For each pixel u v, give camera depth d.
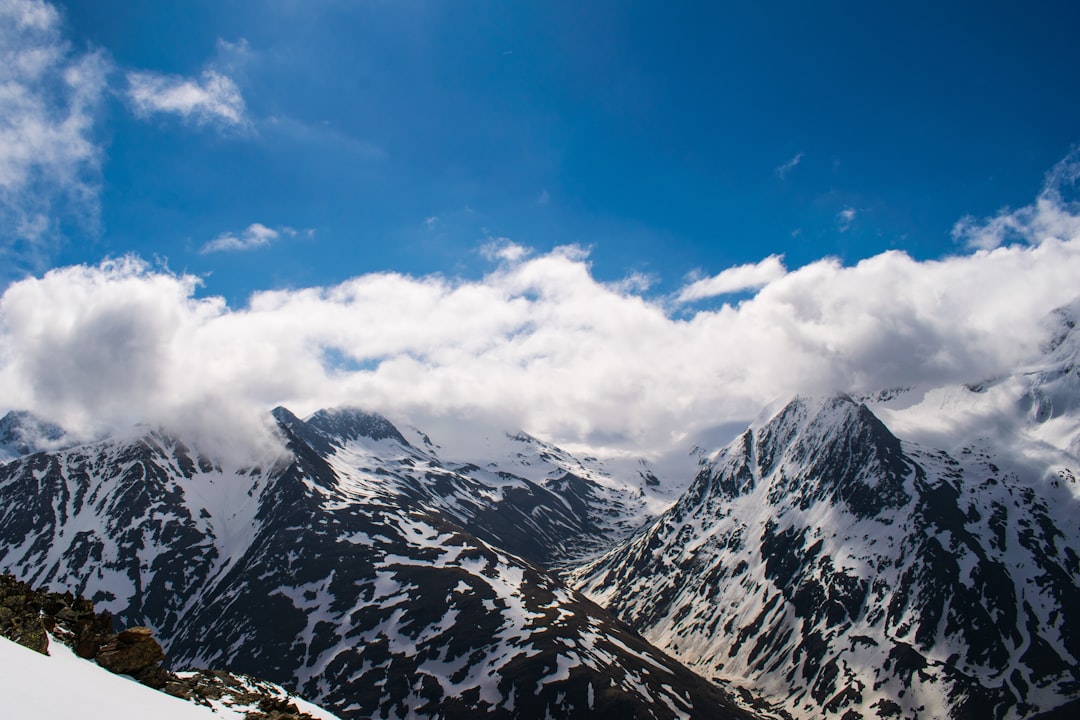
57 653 41.59
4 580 49.56
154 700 40.47
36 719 25.12
